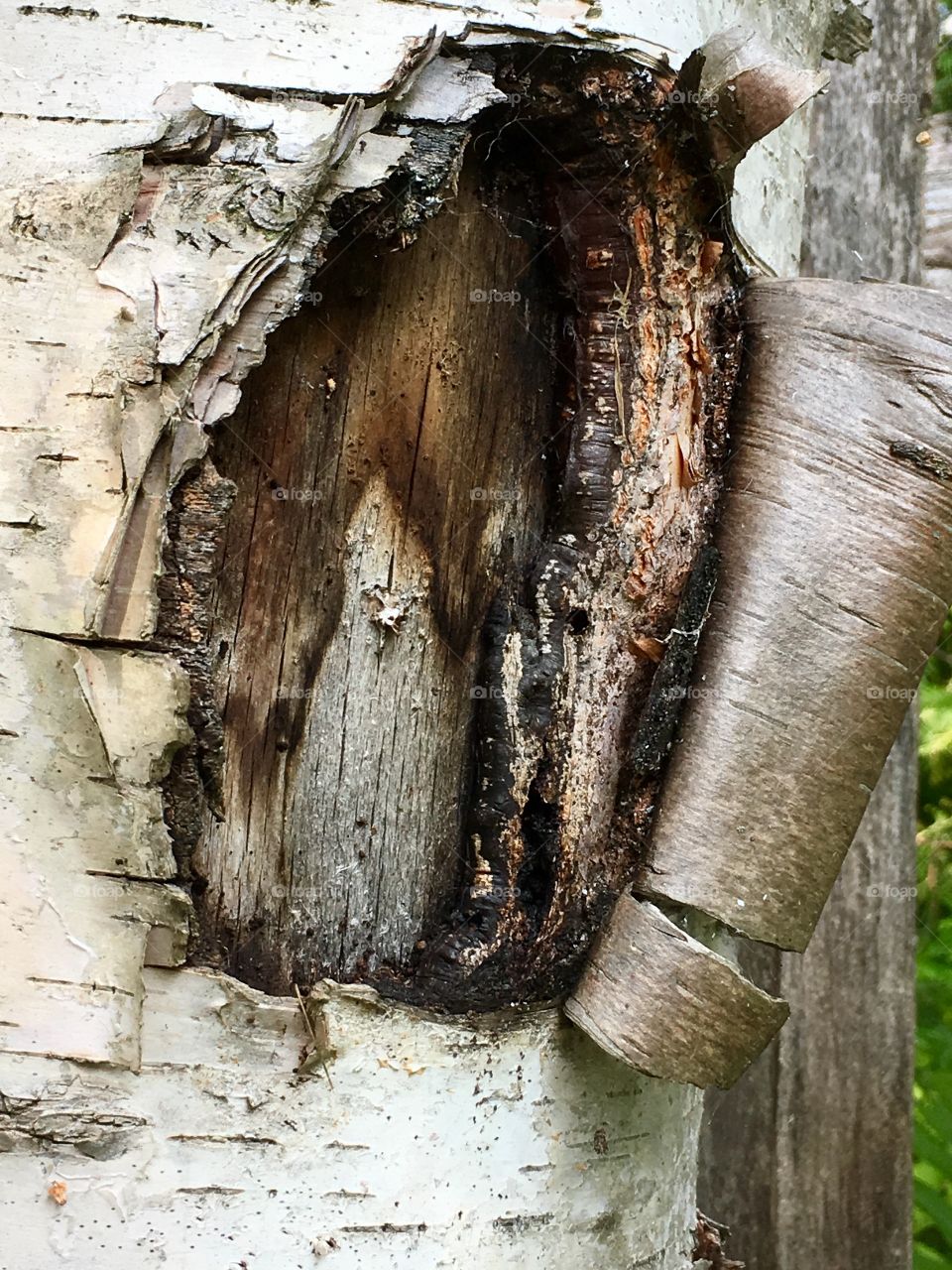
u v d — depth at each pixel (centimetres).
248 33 34
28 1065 33
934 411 38
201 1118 33
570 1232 36
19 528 32
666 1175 40
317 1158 34
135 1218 33
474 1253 35
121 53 34
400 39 34
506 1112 36
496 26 35
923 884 84
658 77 37
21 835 32
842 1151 66
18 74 33
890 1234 66
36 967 33
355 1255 34
